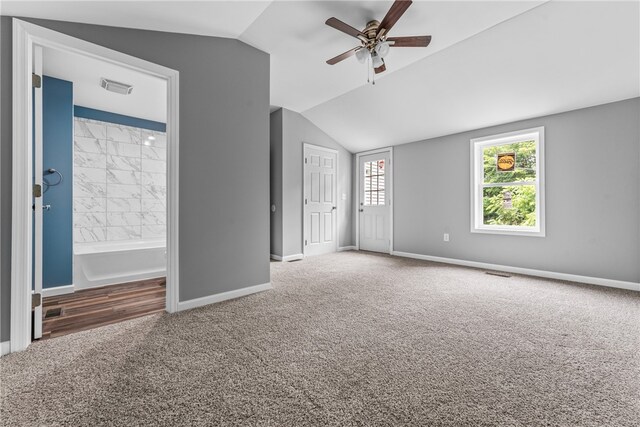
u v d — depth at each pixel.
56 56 2.44
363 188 5.77
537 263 3.62
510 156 3.98
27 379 1.41
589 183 3.23
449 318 2.22
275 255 4.78
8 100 1.66
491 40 2.67
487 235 4.07
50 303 2.60
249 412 1.19
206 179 2.50
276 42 2.74
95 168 3.86
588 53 2.55
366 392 1.32
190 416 1.17
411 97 3.82
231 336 1.90
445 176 4.53
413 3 2.18
